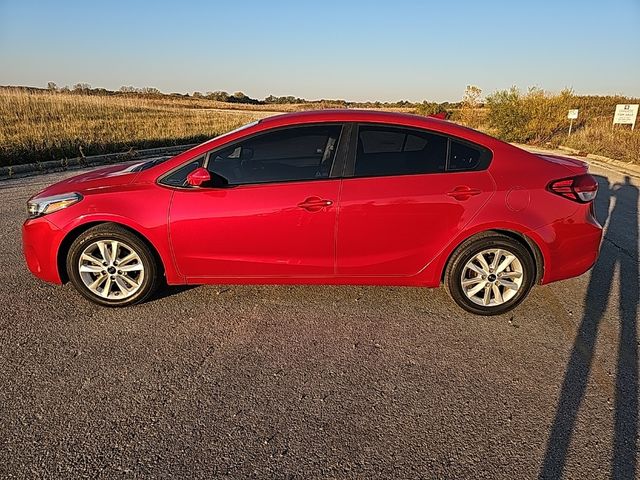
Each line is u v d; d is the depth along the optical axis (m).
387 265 3.48
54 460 2.15
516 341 3.24
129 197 3.42
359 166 3.37
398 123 3.42
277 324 3.42
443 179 3.36
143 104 37.00
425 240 3.41
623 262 4.78
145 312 3.57
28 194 8.02
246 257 3.46
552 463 2.16
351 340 3.22
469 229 3.37
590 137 17.61
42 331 3.29
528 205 3.37
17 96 26.45
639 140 14.57
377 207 3.32
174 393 2.65
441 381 2.78
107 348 3.09
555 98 22.84
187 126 22.59
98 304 3.63
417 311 3.64
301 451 2.22
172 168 3.46
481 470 2.12
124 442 2.27
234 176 3.39
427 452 2.22
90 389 2.67
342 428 2.38
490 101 24.09
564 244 3.45
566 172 3.49
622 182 9.84
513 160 3.46
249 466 2.13
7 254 4.79
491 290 3.53
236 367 2.90
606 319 3.56
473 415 2.49
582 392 2.68
